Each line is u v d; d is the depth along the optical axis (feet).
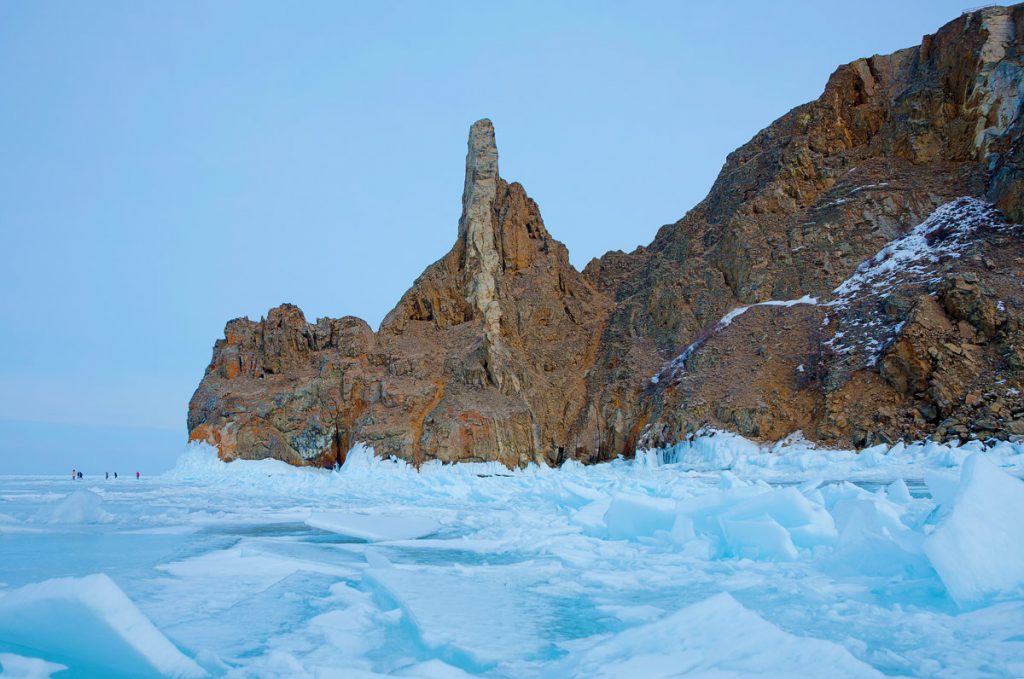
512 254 174.19
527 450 137.59
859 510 35.50
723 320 145.18
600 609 28.55
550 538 47.93
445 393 143.23
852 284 137.59
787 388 124.98
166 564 39.24
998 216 130.52
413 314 165.07
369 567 38.40
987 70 147.43
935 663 19.42
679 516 43.09
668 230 195.93
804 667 17.29
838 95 166.71
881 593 29.07
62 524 59.21
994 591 25.02
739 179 173.47
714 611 20.92
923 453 99.60
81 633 19.65
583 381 159.53
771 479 89.86
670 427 130.62
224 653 22.61
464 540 50.44
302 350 157.38
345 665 21.47
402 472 127.13
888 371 111.96
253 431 142.10
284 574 36.65
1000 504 27.25
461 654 21.93
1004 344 107.24
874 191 148.97
